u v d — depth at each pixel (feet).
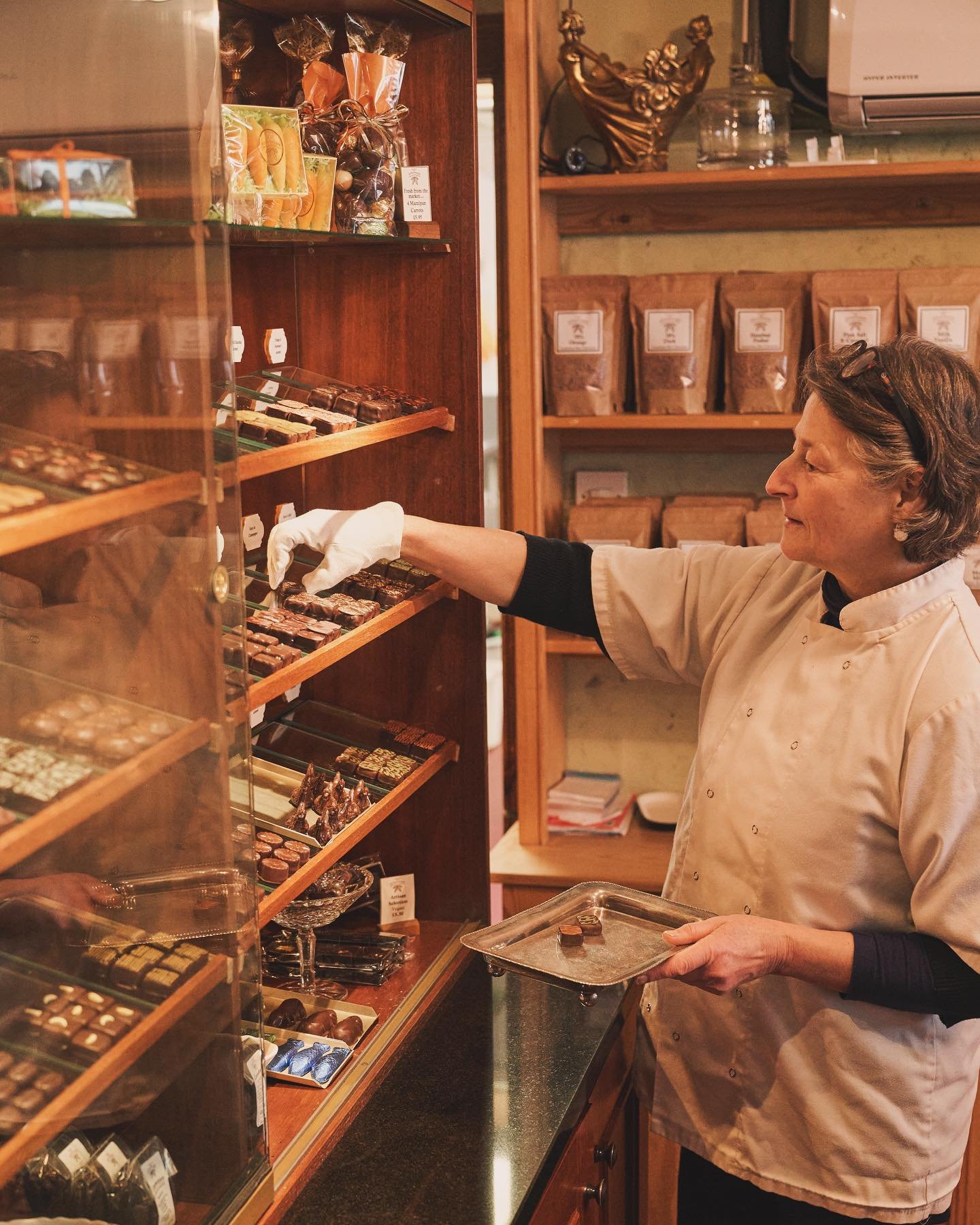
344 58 5.63
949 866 4.51
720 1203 5.54
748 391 7.69
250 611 5.26
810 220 8.11
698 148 7.85
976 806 4.45
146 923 3.43
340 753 6.35
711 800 5.23
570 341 7.80
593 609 5.80
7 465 2.90
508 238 7.64
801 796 4.86
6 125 2.89
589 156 8.46
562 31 7.68
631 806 8.87
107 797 3.23
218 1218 3.78
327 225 5.35
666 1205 8.13
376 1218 4.16
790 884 4.88
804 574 5.41
